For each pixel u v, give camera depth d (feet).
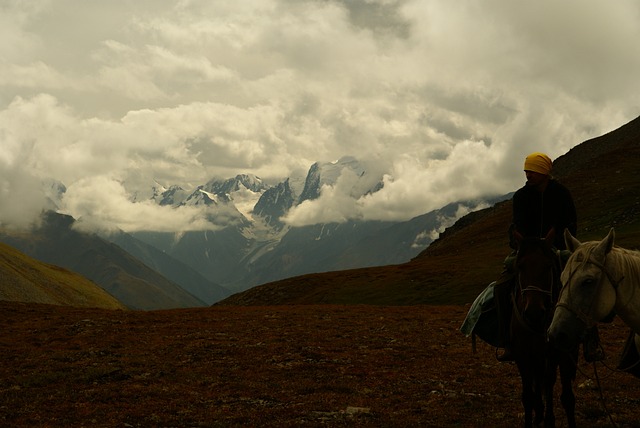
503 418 45.62
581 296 32.35
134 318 121.39
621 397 51.26
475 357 72.95
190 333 97.25
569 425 36.65
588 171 360.28
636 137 436.35
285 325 104.94
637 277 32.81
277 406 51.34
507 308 40.01
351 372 65.00
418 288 219.61
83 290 482.28
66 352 80.28
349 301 229.04
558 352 36.55
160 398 54.39
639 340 34.99
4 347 88.17
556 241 39.09
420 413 48.24
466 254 293.43
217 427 44.73
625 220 249.55
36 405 52.26
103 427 44.96
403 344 82.99
